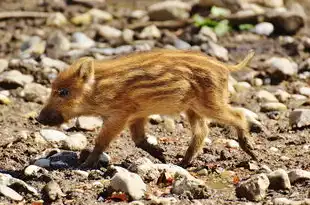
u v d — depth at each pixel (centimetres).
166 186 1565
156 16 2947
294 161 1744
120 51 2609
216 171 1681
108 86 1711
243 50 2683
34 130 2006
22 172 1650
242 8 2988
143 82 1708
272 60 2488
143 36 2778
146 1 3222
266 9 3091
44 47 2645
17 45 2720
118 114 1719
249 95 2288
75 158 1752
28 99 2223
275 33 2839
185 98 1720
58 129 2011
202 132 1755
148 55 1738
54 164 1698
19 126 2036
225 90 1742
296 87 2383
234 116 1744
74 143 1842
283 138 1934
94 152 1717
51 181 1521
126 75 1712
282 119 2114
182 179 1522
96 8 3125
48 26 2914
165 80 1706
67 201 1488
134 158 1764
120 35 2795
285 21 2834
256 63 2541
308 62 2511
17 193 1507
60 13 2994
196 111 1733
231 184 1602
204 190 1501
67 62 2552
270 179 1535
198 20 2859
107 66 1731
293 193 1507
